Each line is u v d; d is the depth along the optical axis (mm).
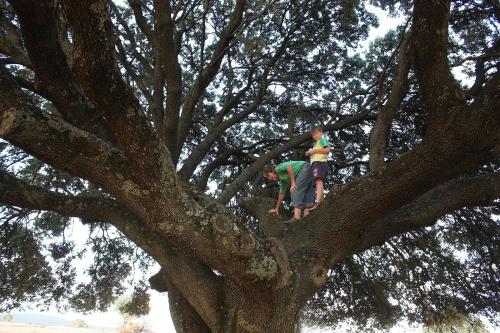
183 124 7496
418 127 9797
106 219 5812
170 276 5312
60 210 5695
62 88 5551
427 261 9750
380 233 5551
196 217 4027
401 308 10359
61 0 2920
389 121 6145
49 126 4070
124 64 8156
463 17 8219
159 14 5852
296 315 4668
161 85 6941
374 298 10391
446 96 4418
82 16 2959
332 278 10617
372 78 10430
